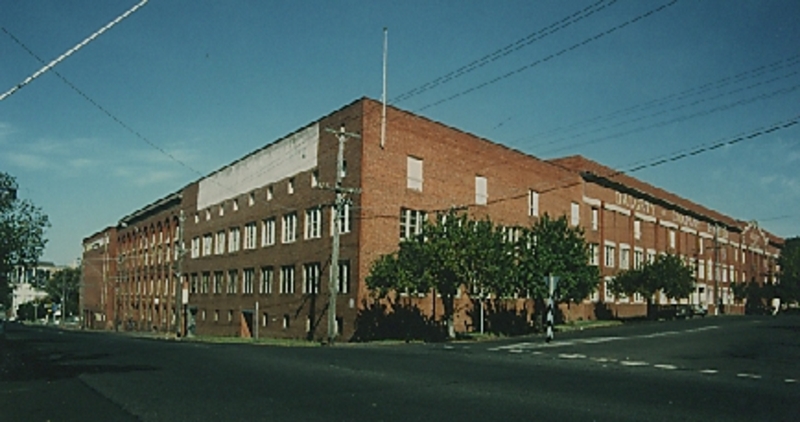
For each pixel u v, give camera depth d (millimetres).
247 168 53094
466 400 11844
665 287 58125
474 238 33719
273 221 48531
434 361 19484
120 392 12805
